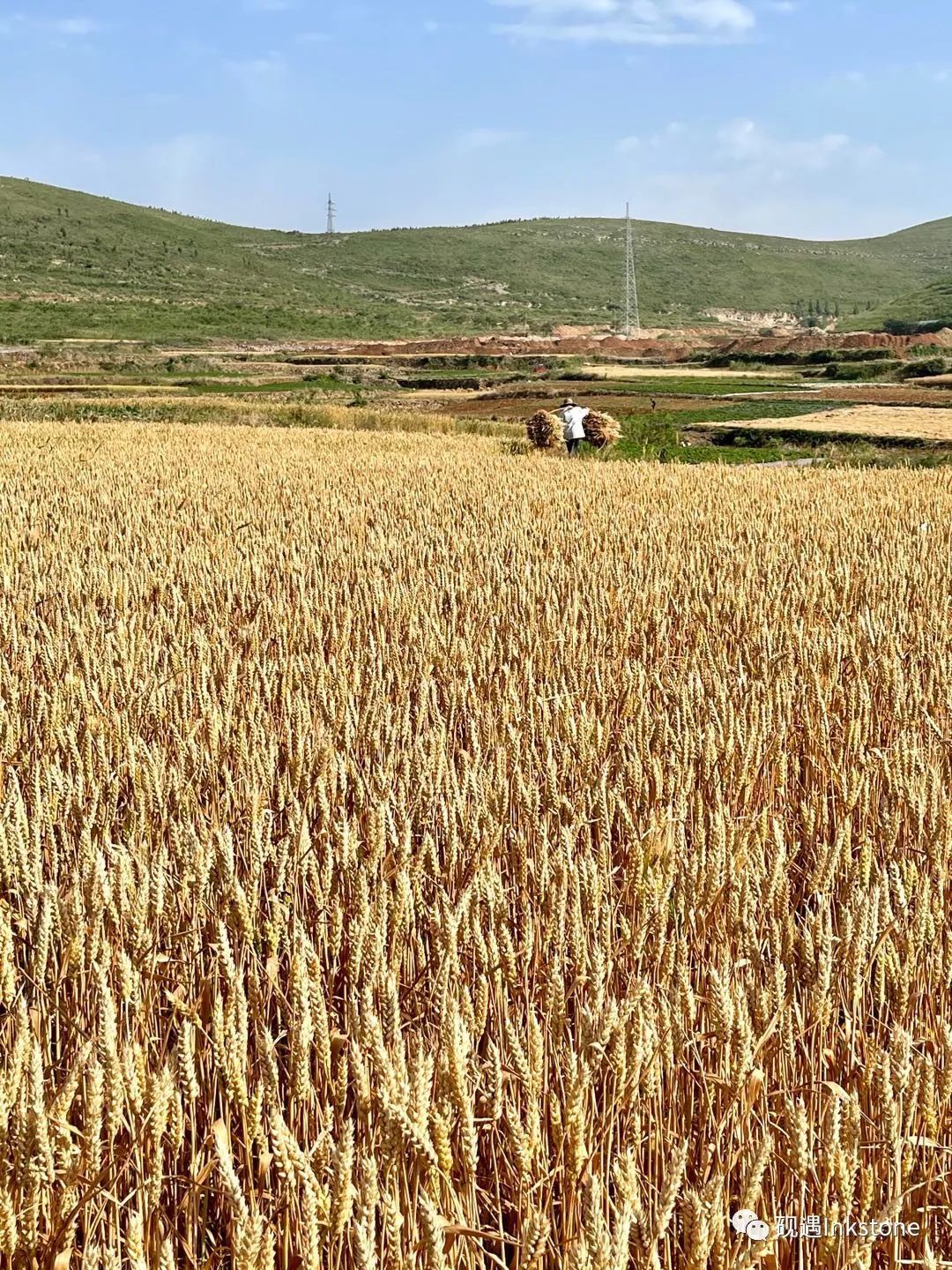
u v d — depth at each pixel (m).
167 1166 3.19
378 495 18.77
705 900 4.02
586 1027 3.17
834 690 7.14
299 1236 2.71
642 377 78.94
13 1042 3.45
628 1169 2.58
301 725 5.67
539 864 4.32
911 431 37.03
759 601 9.95
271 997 3.76
